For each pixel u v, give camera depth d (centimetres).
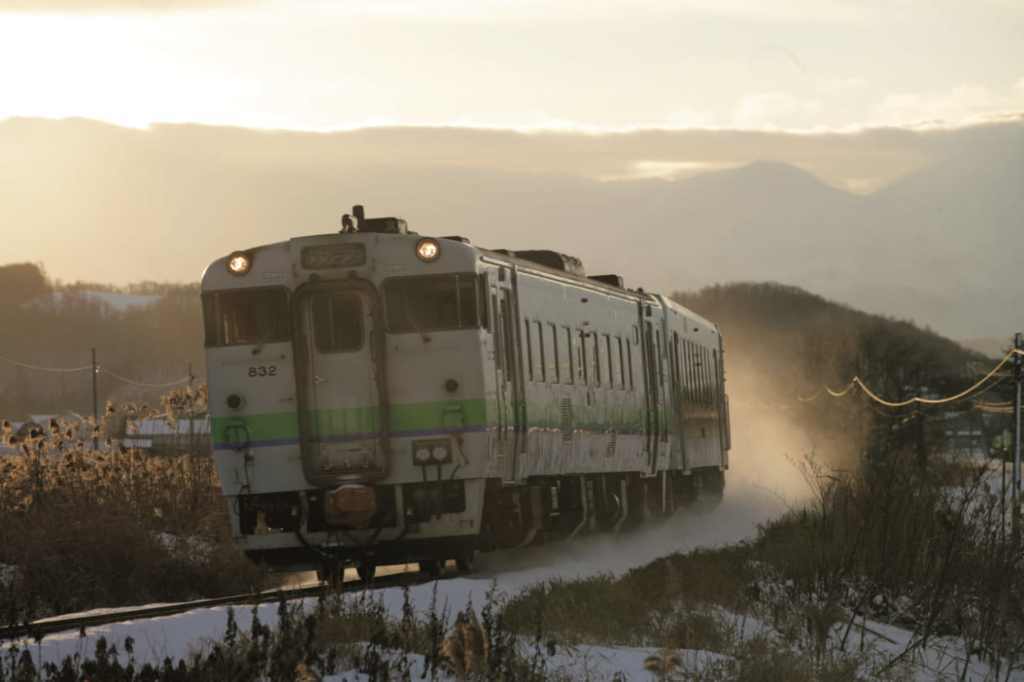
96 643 2509
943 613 3997
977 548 4162
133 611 3209
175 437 5359
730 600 3722
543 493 4534
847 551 4219
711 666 2723
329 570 3906
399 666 2316
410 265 3881
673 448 6266
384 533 3862
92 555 4088
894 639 3759
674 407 6297
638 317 5794
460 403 3859
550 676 2467
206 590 4234
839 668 3025
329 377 3881
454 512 3853
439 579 3822
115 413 5162
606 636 2970
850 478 4750
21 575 3906
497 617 2505
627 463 5484
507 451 4078
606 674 2569
